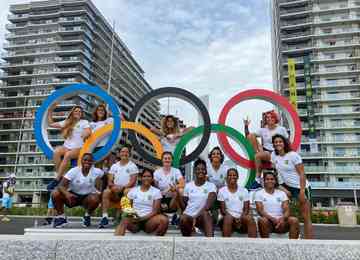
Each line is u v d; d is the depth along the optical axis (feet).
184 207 18.56
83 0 209.56
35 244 11.03
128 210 16.10
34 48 209.87
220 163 20.76
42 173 179.22
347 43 166.71
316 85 164.76
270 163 22.35
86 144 22.38
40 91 201.36
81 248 11.02
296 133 23.73
